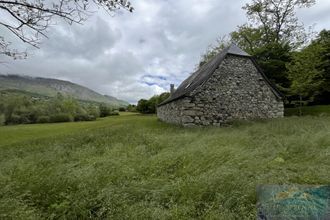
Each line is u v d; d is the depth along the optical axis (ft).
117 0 20.51
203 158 15.52
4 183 11.41
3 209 8.51
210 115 48.37
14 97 169.89
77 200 9.43
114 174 12.65
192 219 8.50
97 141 28.19
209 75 49.16
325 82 75.97
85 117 187.73
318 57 69.67
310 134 23.13
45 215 8.94
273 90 54.65
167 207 9.73
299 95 74.95
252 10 96.07
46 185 10.96
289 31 94.32
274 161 15.67
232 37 108.27
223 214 8.46
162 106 82.02
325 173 12.06
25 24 19.15
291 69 70.49
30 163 16.62
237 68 51.88
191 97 47.32
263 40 98.94
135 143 24.91
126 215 8.48
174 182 11.99
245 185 10.52
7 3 18.49
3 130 81.10
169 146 21.99
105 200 9.45
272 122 39.86
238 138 23.76
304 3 88.22
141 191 10.69
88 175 11.96
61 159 18.93
